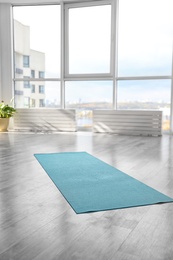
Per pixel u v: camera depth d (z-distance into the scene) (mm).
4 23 6145
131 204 1834
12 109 6012
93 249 1287
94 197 1964
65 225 1532
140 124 5648
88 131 6164
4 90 6316
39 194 2037
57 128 6156
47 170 2711
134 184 2273
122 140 4797
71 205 1808
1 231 1462
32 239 1379
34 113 6199
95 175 2547
